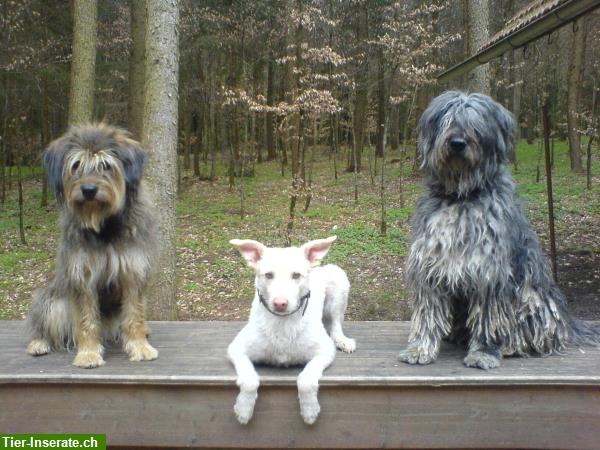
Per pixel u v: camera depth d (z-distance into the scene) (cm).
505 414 282
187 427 286
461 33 1312
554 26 440
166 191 547
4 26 1198
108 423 288
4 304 754
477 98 303
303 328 292
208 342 355
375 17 1402
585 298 614
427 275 303
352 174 1603
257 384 275
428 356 306
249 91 1412
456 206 302
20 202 1047
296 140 1263
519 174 1384
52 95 1474
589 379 278
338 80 1368
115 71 1467
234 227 1094
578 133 1371
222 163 2002
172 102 543
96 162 291
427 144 307
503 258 292
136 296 321
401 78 1256
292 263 283
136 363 311
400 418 283
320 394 281
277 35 1538
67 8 1326
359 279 762
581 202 1068
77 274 303
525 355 316
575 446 284
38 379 284
